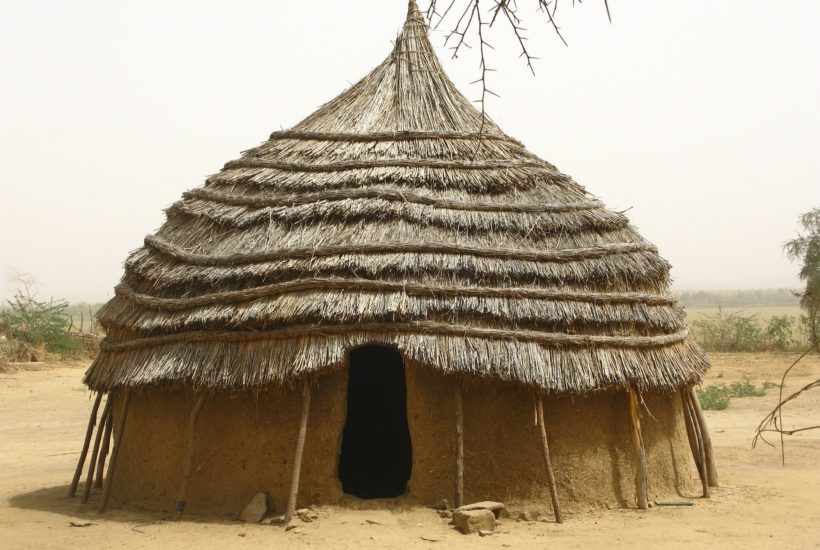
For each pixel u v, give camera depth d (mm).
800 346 33844
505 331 8781
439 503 8727
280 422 8883
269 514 8711
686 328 10500
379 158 10086
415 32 11797
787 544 7930
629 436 9375
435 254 9109
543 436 8672
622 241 10125
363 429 13453
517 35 4906
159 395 9477
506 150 10734
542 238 9656
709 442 10789
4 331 29719
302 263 9031
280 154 10609
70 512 9422
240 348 8844
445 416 8859
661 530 8305
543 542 7789
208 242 9891
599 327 9227
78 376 25922
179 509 8781
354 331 8633
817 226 32375
